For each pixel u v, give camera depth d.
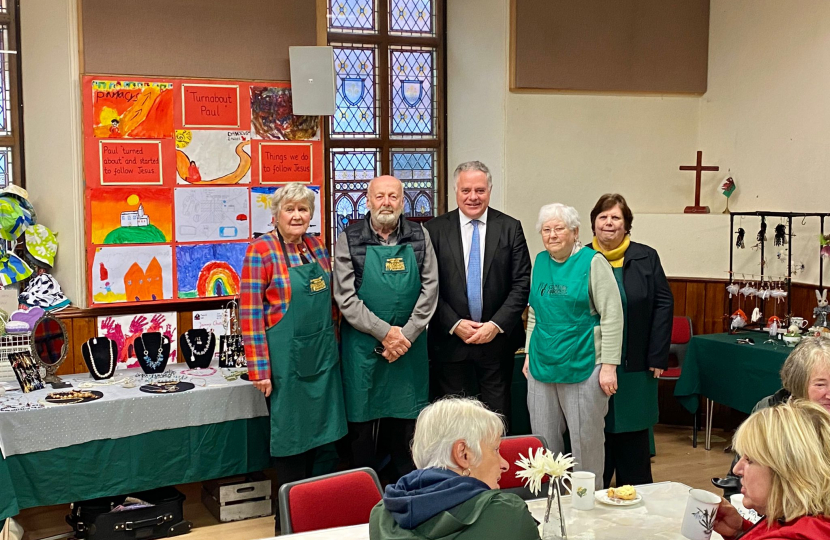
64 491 3.61
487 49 5.65
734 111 5.86
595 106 5.82
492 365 4.04
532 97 5.63
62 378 4.12
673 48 5.95
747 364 4.76
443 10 5.91
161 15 4.48
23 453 3.52
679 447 5.27
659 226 5.77
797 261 5.35
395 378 3.93
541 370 3.75
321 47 4.73
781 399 2.60
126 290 4.52
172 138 4.55
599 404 3.71
